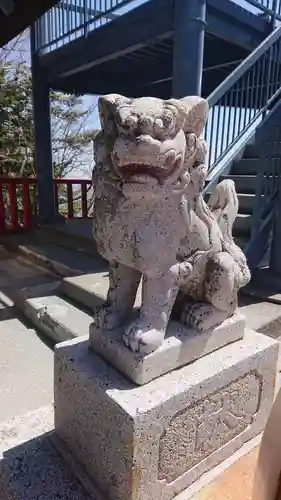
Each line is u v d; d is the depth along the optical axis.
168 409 1.19
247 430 1.54
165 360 1.28
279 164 3.01
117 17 3.90
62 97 11.21
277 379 1.88
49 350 2.65
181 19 3.06
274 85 4.20
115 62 5.16
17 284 3.81
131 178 1.10
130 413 1.12
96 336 1.41
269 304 2.65
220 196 1.55
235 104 3.74
